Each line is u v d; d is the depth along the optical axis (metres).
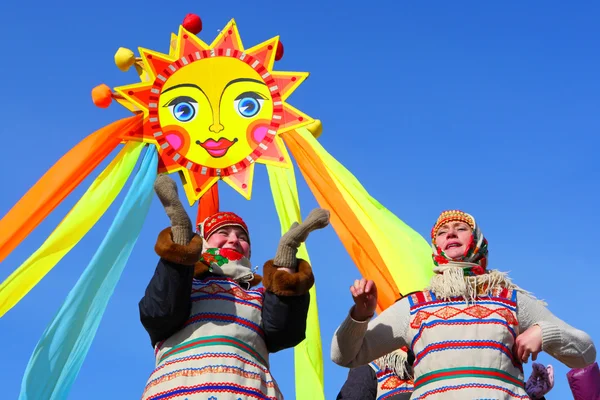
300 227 4.23
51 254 6.61
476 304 4.34
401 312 4.44
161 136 7.43
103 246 6.71
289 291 4.14
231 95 7.63
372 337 4.41
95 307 6.55
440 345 4.23
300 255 6.87
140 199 7.06
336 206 7.27
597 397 5.36
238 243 4.68
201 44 7.78
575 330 4.36
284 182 7.30
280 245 4.25
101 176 7.10
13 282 6.43
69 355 6.31
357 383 4.88
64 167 6.99
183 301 4.08
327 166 7.43
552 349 4.27
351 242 7.09
